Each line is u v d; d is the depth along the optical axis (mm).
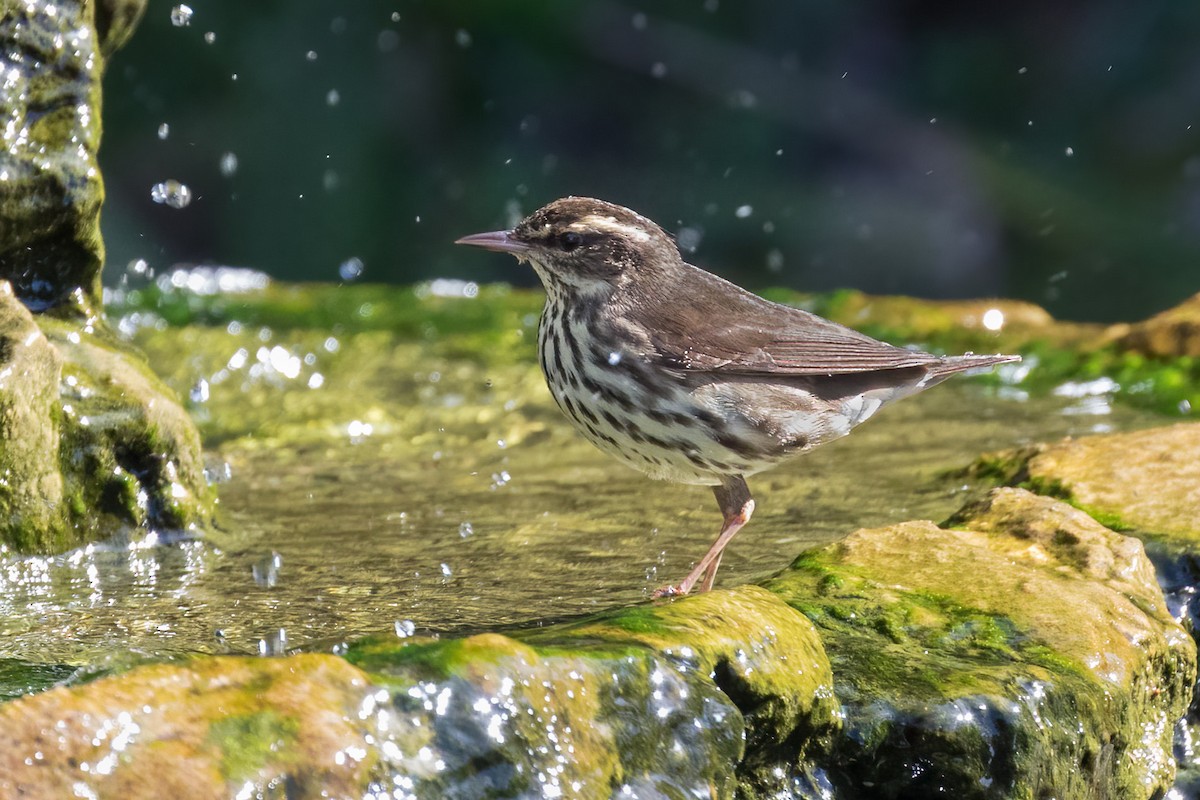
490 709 5973
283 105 29672
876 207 32094
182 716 5547
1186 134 31641
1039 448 11398
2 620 8117
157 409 9797
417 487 12094
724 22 33531
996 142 32750
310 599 8680
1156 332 16516
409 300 19719
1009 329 18109
